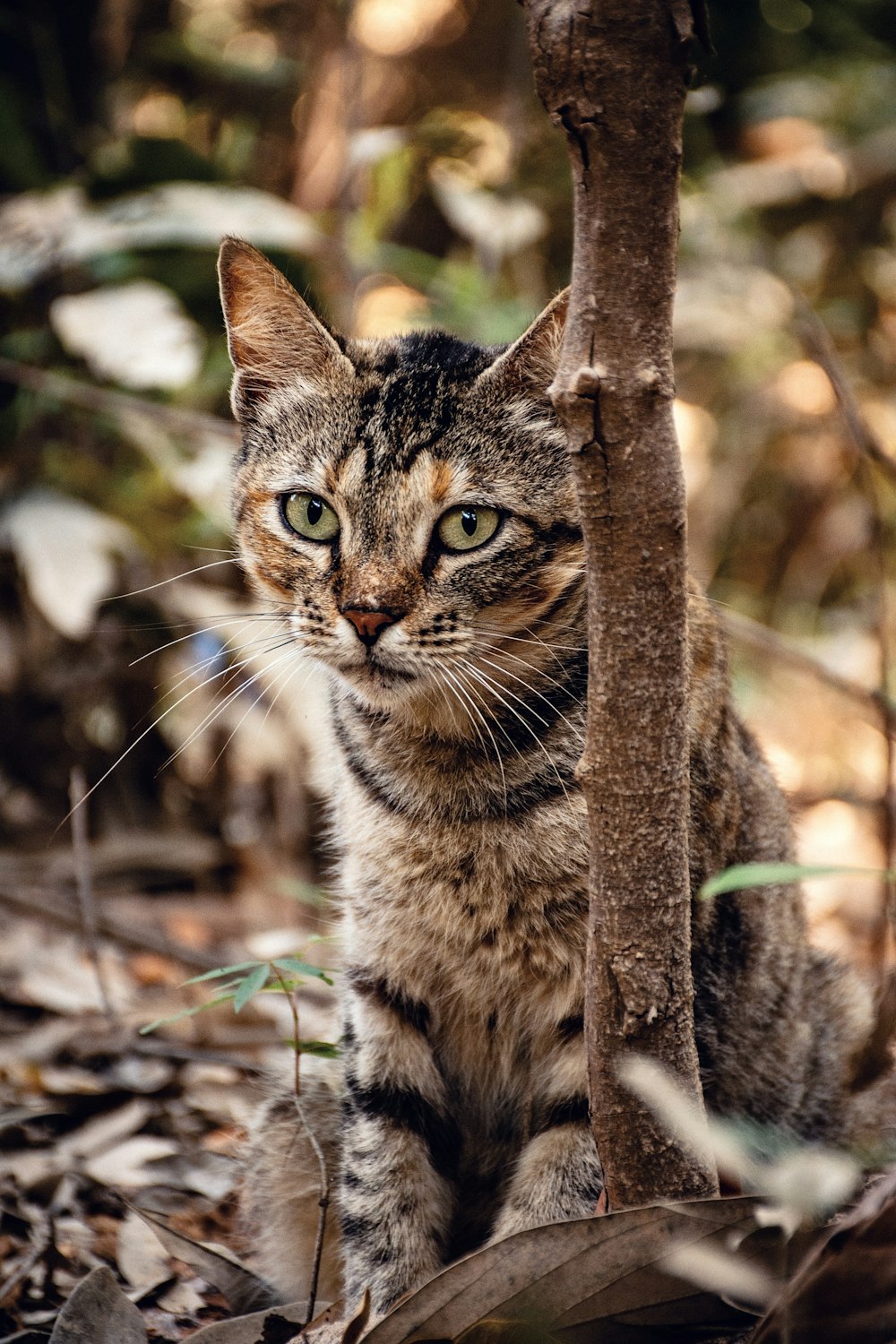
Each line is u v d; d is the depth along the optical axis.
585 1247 2.15
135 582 5.79
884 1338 1.90
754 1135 2.11
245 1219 3.26
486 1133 3.18
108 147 6.41
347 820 3.16
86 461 5.79
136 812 6.09
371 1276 2.90
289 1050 3.55
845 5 7.43
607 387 1.85
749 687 6.52
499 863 2.90
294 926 5.45
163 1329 2.89
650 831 2.05
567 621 3.05
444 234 7.69
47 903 4.95
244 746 5.63
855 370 7.12
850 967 3.62
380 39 7.72
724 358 7.22
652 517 1.91
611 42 1.75
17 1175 3.38
